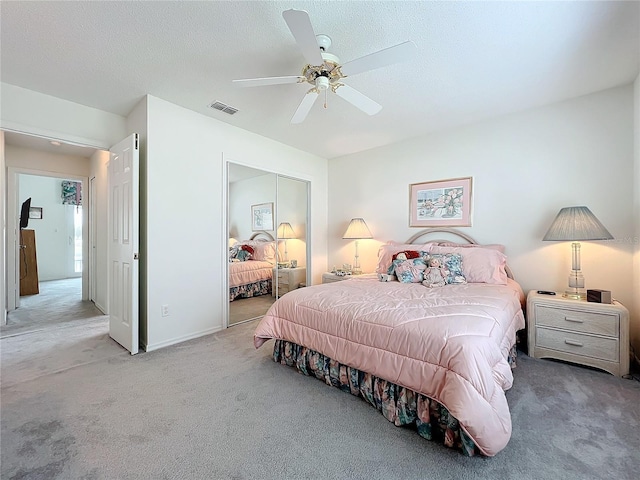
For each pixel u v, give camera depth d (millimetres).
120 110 2932
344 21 1719
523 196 2996
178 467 1331
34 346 2805
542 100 2754
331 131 3537
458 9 1631
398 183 3934
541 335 2490
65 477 1269
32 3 1565
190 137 2982
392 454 1419
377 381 1774
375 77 2338
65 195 7566
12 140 3838
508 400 1867
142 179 2740
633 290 2459
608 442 1477
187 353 2635
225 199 3314
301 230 4445
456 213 3422
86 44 1925
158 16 1679
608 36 1850
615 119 2541
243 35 1848
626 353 2150
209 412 1749
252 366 2383
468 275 2861
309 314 2135
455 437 1450
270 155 3830
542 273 2895
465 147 3352
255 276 3824
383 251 3580
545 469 1312
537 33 1825
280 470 1320
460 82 2420
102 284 4176
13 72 2248
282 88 2523
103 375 2207
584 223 2393
